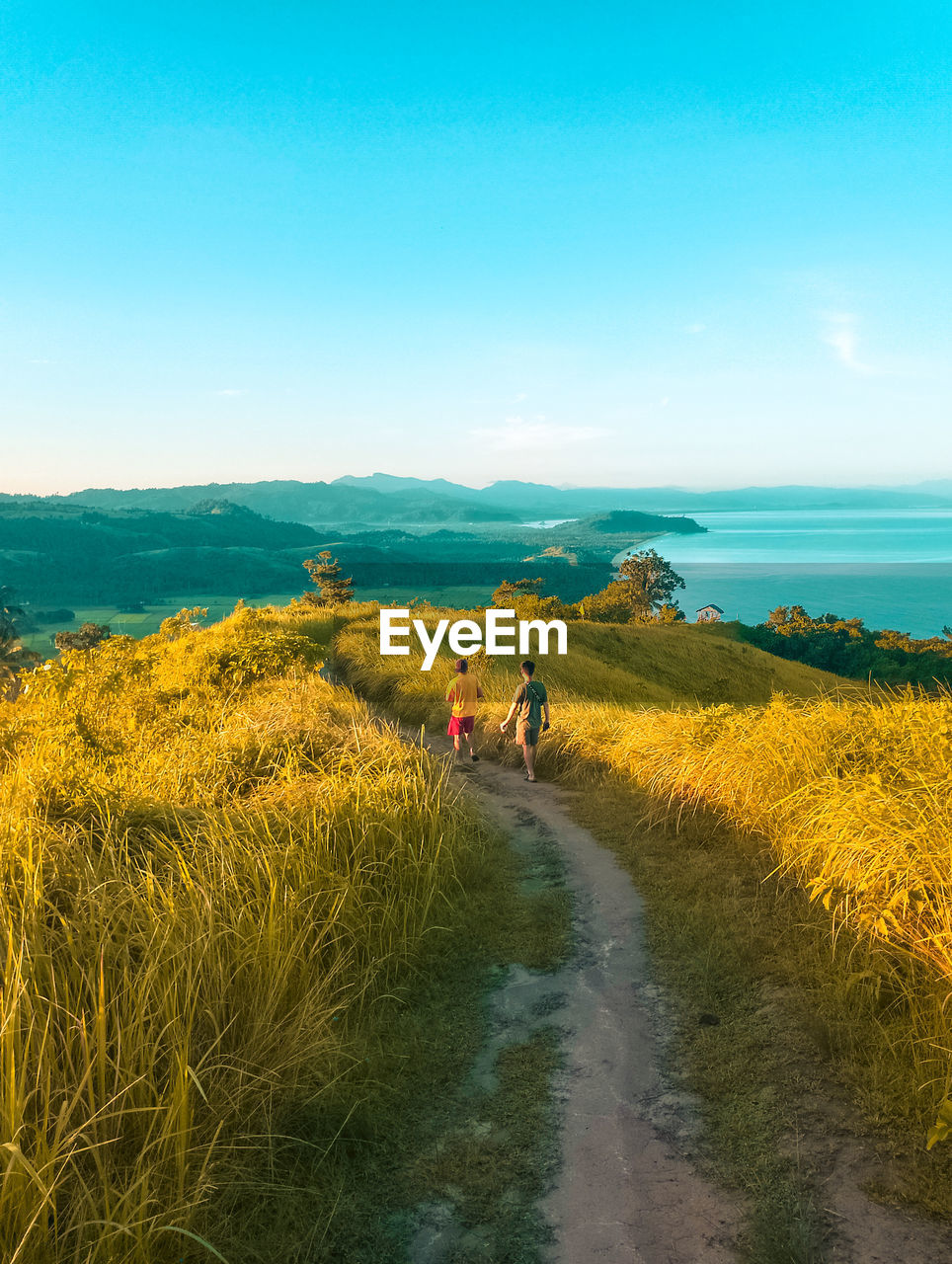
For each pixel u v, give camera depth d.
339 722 9.91
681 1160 2.84
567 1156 2.90
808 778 5.87
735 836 6.14
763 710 8.05
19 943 3.15
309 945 4.09
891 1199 2.54
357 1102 3.12
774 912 4.73
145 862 4.37
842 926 4.15
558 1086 3.35
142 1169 2.57
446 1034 3.82
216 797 5.95
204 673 11.34
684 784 7.12
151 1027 2.96
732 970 4.19
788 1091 3.15
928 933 3.60
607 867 6.05
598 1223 2.56
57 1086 2.76
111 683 8.38
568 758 9.33
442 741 11.63
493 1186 2.76
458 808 6.70
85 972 3.19
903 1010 3.46
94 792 5.22
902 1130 2.83
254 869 4.37
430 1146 3.00
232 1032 3.31
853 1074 3.16
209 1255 2.41
